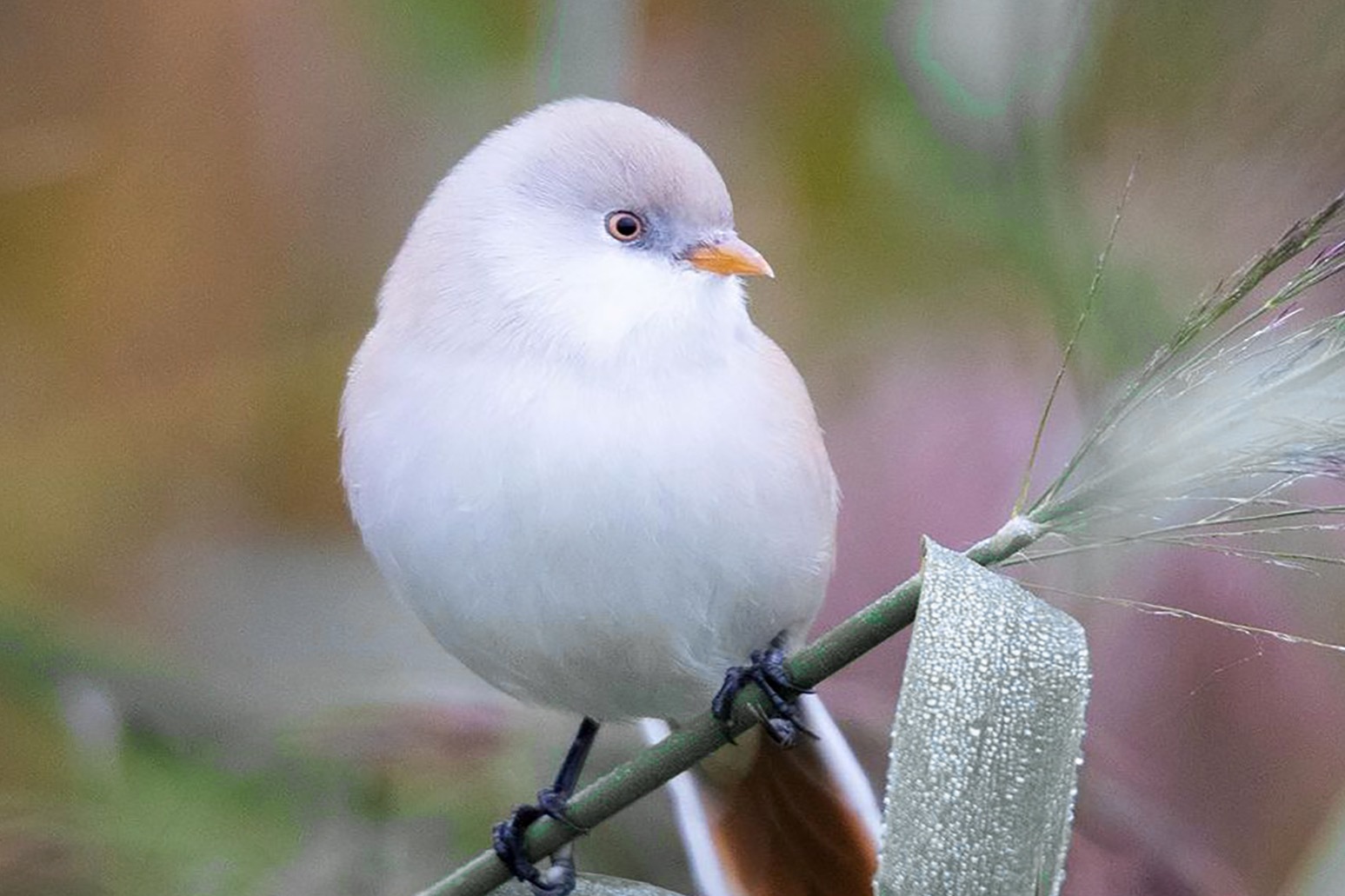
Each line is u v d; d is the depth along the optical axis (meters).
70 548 2.39
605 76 2.35
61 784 2.34
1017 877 2.18
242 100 2.40
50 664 2.34
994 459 2.35
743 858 2.26
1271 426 2.19
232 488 2.40
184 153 2.40
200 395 2.40
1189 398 2.19
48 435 2.40
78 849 2.32
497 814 2.32
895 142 2.36
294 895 2.32
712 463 2.25
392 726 2.33
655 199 2.26
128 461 2.40
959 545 2.34
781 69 2.38
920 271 2.36
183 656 2.35
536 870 2.25
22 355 2.40
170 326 2.40
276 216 2.40
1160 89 2.32
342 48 2.40
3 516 2.40
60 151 2.40
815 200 2.38
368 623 2.38
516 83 2.39
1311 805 2.33
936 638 2.18
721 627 2.26
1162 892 2.32
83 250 2.40
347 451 2.26
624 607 2.25
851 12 2.36
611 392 2.25
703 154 2.27
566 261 2.26
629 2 2.35
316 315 2.40
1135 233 2.32
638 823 2.34
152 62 2.40
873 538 2.34
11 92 2.40
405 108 2.40
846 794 2.26
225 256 2.40
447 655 2.37
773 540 2.25
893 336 2.36
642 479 2.25
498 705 2.33
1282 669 2.33
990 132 2.33
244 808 2.33
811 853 2.26
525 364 2.25
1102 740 2.33
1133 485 2.19
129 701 2.34
